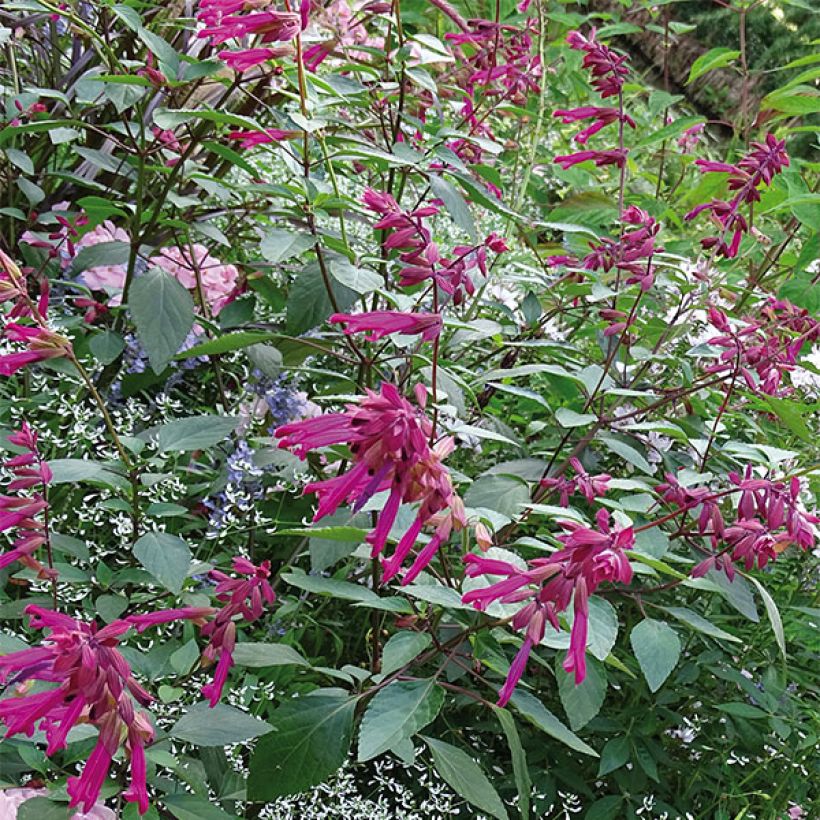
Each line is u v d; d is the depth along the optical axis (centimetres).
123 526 187
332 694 161
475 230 202
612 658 159
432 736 222
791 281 273
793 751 229
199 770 166
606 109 232
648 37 773
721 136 697
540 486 201
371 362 205
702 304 250
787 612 246
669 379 267
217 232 224
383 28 331
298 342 208
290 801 192
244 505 207
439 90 248
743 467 239
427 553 128
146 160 226
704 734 236
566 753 225
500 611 149
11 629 193
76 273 218
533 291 264
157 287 201
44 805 137
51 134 227
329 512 115
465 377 247
